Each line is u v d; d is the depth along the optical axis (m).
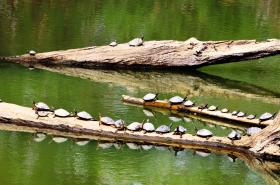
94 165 19.14
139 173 18.72
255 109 26.41
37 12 44.69
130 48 32.25
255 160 20.66
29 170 18.39
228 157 20.77
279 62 36.12
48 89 27.17
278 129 20.66
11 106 22.47
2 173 18.05
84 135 21.48
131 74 31.83
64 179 17.91
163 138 21.27
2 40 35.72
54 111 22.41
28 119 21.77
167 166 19.52
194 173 19.05
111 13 45.84
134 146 21.20
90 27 40.56
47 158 19.42
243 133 22.77
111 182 17.92
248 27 44.50
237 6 53.53
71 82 28.89
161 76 31.83
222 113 24.56
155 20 44.72
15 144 20.38
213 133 22.73
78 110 24.25
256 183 18.67
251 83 31.19
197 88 29.80
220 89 29.80
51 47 34.59
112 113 24.25
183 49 32.44
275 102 27.75
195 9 50.75
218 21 46.00
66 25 40.59
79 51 32.03
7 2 48.09
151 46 32.34
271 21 47.34
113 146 21.06
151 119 24.05
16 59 31.59
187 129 23.12
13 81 28.06
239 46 32.47
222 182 18.50
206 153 20.98
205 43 32.62
